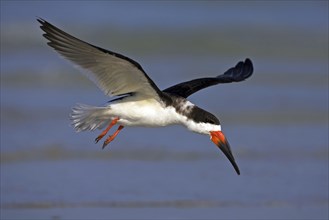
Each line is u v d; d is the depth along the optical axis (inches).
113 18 1117.1
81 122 371.9
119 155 577.0
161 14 1175.0
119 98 371.9
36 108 676.7
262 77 851.4
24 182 510.3
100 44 1003.3
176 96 381.4
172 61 926.4
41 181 514.3
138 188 509.4
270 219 463.2
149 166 556.4
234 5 1294.3
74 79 784.9
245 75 445.1
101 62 343.3
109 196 492.7
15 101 695.1
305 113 708.7
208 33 1083.9
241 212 473.4
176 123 382.6
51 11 1127.6
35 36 964.0
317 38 1111.6
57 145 587.5
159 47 1003.3
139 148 594.9
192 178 534.3
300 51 1024.2
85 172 537.3
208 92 768.3
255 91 784.3
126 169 547.2
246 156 585.9
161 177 533.0
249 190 514.3
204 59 952.9
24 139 595.2
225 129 652.1
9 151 567.8
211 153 593.0
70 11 1143.0
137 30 1060.5
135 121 375.6
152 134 631.8
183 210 473.1
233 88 789.9
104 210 467.2
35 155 565.6
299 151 602.2
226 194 504.7
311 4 1360.7
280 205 488.7
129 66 338.6
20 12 1095.6
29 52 888.3
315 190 519.8
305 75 872.3
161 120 376.2
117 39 1018.7
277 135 644.1
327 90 803.4
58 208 468.4
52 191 496.4
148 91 363.6
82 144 595.8
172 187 514.3
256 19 1224.8
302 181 535.8
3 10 1096.8
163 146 602.9
